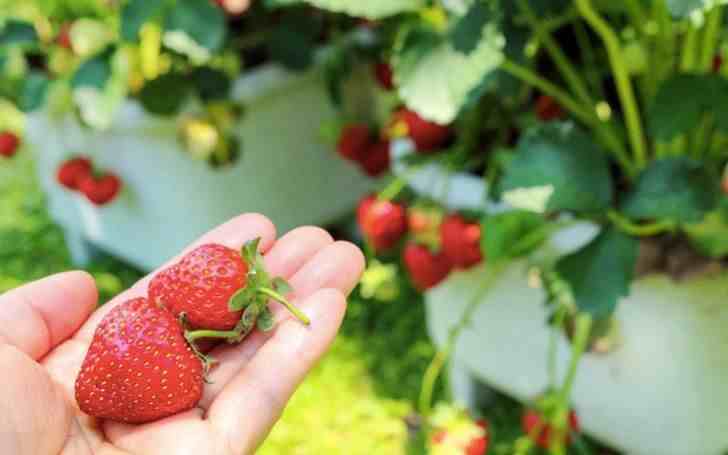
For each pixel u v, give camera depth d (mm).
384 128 601
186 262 329
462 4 417
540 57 510
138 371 311
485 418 546
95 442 322
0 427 301
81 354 354
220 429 311
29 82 626
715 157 462
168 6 548
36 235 801
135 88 595
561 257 409
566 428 455
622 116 500
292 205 672
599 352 451
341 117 639
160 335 314
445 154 495
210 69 591
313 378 583
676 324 429
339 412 556
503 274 478
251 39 644
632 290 430
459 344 523
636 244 402
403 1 415
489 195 465
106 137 634
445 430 445
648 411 453
